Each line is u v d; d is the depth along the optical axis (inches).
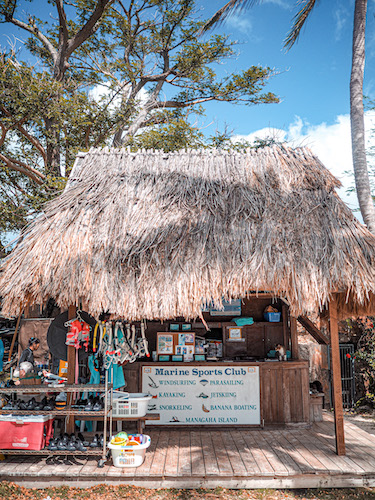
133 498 190.9
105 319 242.5
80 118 548.7
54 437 242.4
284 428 286.4
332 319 236.1
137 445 209.6
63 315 245.0
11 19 655.1
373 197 532.7
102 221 243.9
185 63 714.8
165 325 325.7
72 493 195.0
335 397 231.3
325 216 244.1
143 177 279.7
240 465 211.2
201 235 233.0
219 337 334.3
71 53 665.6
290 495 198.4
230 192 265.1
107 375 226.8
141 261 221.0
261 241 227.8
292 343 314.5
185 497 193.0
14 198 574.6
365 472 202.5
